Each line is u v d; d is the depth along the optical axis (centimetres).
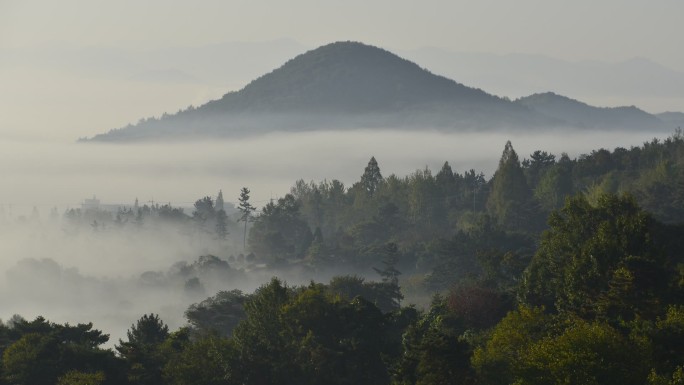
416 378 14950
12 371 18012
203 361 17612
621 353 12600
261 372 17300
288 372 17375
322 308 18625
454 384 13988
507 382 14125
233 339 19012
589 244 19425
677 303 16662
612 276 17938
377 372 17562
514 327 15612
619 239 19188
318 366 17325
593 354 12325
